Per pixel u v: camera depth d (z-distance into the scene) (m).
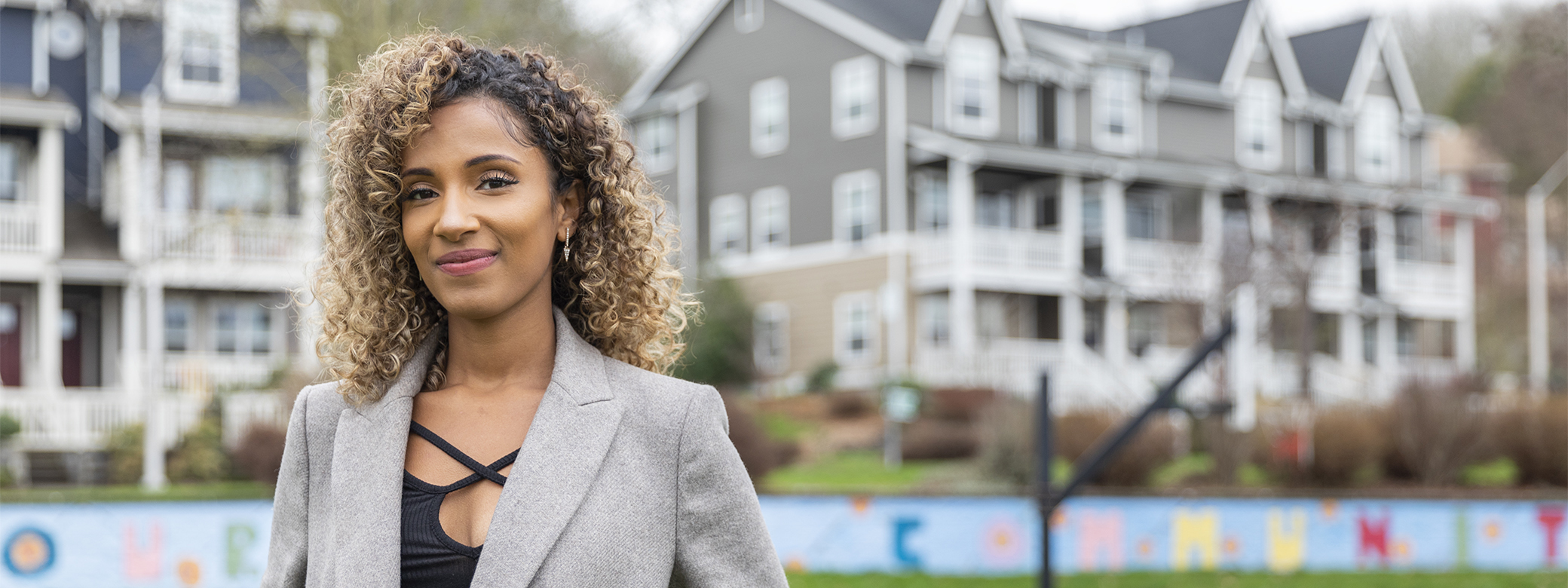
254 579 9.34
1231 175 29.80
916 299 26.89
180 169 21.02
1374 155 34.81
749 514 1.75
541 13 16.86
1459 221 35.28
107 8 20.47
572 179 1.81
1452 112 55.06
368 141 1.73
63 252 21.52
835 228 27.69
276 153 18.84
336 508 1.69
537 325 1.78
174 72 22.16
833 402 22.70
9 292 21.81
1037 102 29.39
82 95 23.19
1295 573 11.23
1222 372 16.53
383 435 1.71
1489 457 16.62
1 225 21.00
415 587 1.65
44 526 8.99
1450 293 34.78
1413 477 16.53
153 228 19.47
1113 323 28.50
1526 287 45.00
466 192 1.70
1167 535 11.17
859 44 27.39
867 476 17.00
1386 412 16.97
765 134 29.12
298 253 18.80
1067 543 10.85
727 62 30.00
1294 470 15.91
